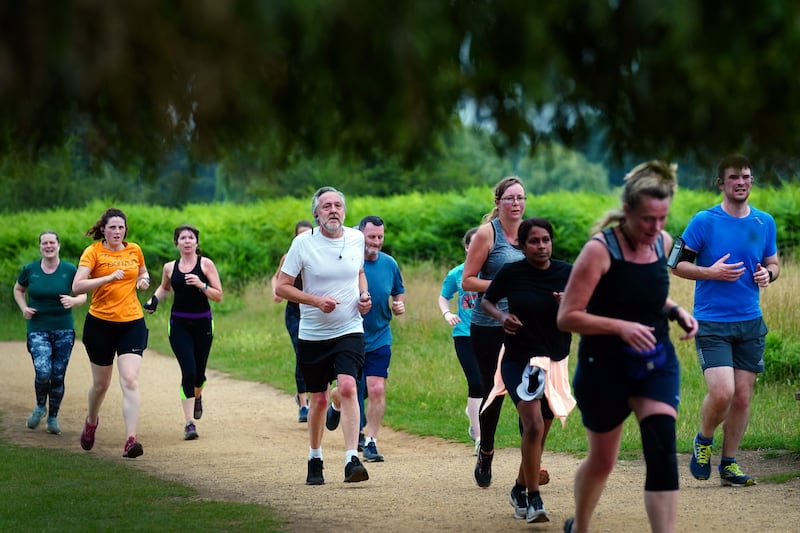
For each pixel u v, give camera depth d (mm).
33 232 65438
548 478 18219
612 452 11398
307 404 30141
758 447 22016
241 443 26359
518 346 14930
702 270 17016
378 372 23328
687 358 34500
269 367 42375
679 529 13852
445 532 14164
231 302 61688
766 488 17234
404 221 64000
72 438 27188
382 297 23219
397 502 16797
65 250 65438
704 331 17609
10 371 42500
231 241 67375
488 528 14453
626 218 10742
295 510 16172
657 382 10992
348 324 18344
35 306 27781
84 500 17359
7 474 20484
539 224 14555
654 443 10750
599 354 11047
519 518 15188
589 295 10859
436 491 17969
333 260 18062
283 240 68188
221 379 40062
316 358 18484
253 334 51031
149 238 66062
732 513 15000
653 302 10992
